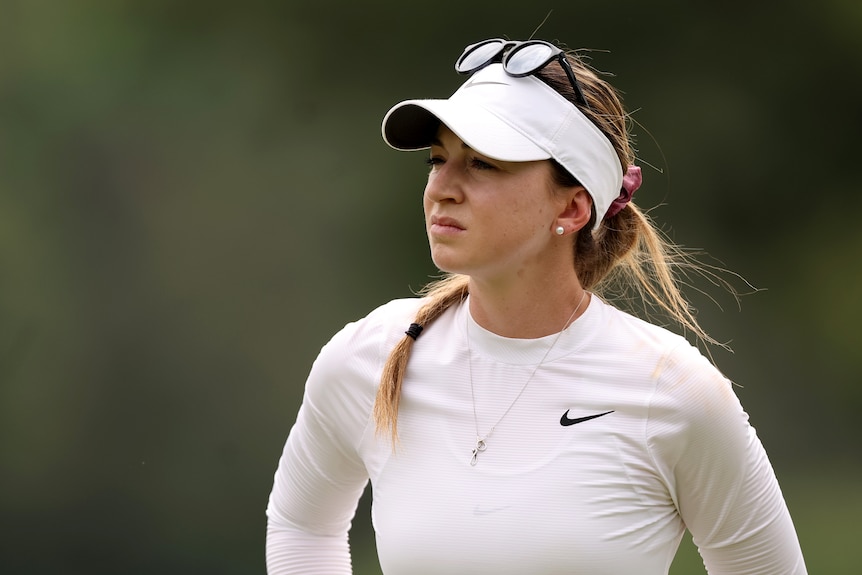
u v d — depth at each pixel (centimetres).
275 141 4506
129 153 4431
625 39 4597
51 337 4156
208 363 4188
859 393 4169
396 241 4403
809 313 4359
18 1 4506
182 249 4334
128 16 4575
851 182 4491
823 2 4562
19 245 4269
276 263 4372
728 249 4491
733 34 4544
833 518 3228
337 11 4641
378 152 4538
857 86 4506
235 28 4631
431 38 4691
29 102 4434
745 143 4531
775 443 3938
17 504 3869
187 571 3612
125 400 4100
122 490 3909
